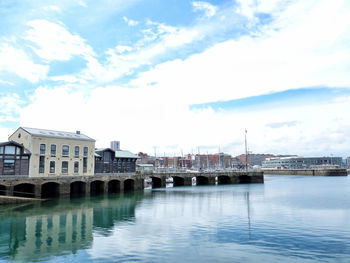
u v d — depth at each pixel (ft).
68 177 184.65
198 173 290.97
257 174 328.08
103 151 234.79
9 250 67.51
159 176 257.75
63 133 213.05
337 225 91.91
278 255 62.64
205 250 66.23
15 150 171.63
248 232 83.05
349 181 364.17
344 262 58.49
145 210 125.59
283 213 114.93
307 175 597.93
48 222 99.86
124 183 241.55
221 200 160.25
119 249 67.51
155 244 71.36
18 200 148.36
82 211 123.54
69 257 62.18
